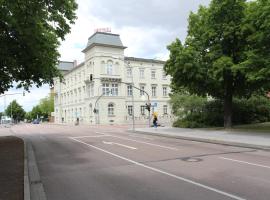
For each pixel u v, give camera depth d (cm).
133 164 1206
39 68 2261
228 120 3038
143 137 2559
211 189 794
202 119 3538
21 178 948
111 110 6769
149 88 7444
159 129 3406
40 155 1554
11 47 1914
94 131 3603
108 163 1247
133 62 7225
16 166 1164
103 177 984
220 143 1947
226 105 3045
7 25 1606
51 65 2336
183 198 722
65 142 2230
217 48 2862
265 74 2252
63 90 9519
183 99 3875
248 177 927
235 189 789
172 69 3014
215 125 3484
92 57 6844
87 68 7200
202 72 2852
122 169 1109
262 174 969
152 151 1595
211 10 2859
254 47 2583
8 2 1344
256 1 2678
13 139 2541
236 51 2864
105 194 780
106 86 6762
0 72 2284
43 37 1919
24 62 2159
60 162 1313
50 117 12081
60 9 1664
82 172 1079
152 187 834
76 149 1767
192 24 3116
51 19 1694
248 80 2488
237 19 2803
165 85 7700
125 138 2470
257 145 1691
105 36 6831
